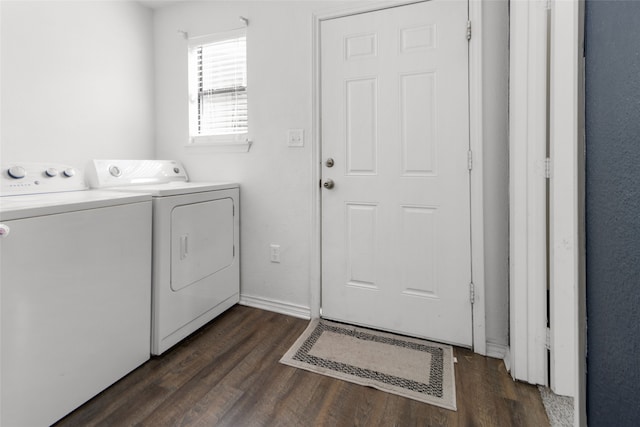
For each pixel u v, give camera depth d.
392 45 1.85
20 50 1.80
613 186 0.61
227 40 2.38
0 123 1.74
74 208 1.27
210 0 2.39
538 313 1.45
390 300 1.94
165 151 2.60
